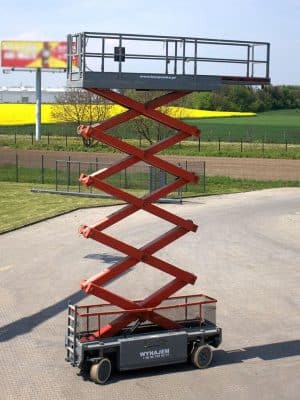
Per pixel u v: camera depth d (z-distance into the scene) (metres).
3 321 15.43
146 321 12.59
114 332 12.08
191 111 114.00
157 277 19.72
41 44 78.06
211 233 27.09
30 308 16.50
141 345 11.88
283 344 14.02
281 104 136.38
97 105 71.56
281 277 20.08
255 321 15.60
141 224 28.84
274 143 69.50
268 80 12.64
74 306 12.00
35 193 38.09
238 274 20.34
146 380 11.89
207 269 20.92
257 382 11.92
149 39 11.72
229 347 13.77
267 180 46.19
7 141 69.25
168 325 12.46
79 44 11.47
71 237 25.72
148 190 39.78
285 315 16.14
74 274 20.08
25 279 19.41
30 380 11.87
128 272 20.28
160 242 12.35
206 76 12.14
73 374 12.15
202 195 38.69
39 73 77.81
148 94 59.53
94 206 33.38
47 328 14.93
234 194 39.62
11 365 12.60
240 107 127.56
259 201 36.69
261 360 13.03
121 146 11.88
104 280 12.12
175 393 11.38
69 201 35.03
